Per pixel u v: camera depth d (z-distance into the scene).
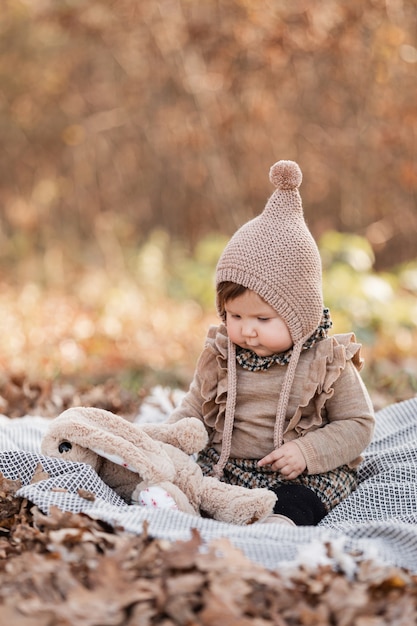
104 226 14.06
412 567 2.78
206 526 2.90
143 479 3.22
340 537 2.83
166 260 13.15
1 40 14.47
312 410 3.58
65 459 3.27
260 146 13.20
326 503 3.53
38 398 5.71
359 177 12.91
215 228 13.93
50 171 15.13
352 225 13.09
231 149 13.40
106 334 9.21
